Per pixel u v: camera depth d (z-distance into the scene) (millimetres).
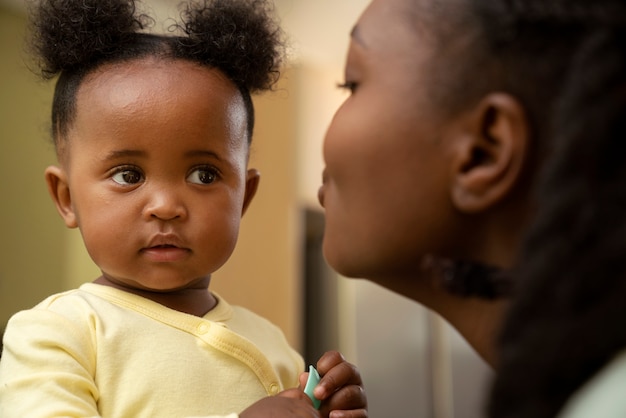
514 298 385
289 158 2418
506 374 370
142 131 782
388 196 483
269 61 947
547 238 371
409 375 2439
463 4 471
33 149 2105
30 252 2064
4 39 2094
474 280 478
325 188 552
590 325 349
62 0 846
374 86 497
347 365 779
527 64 439
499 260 472
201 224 795
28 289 2047
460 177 464
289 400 664
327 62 2523
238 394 790
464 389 2406
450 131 465
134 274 792
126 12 855
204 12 884
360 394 771
